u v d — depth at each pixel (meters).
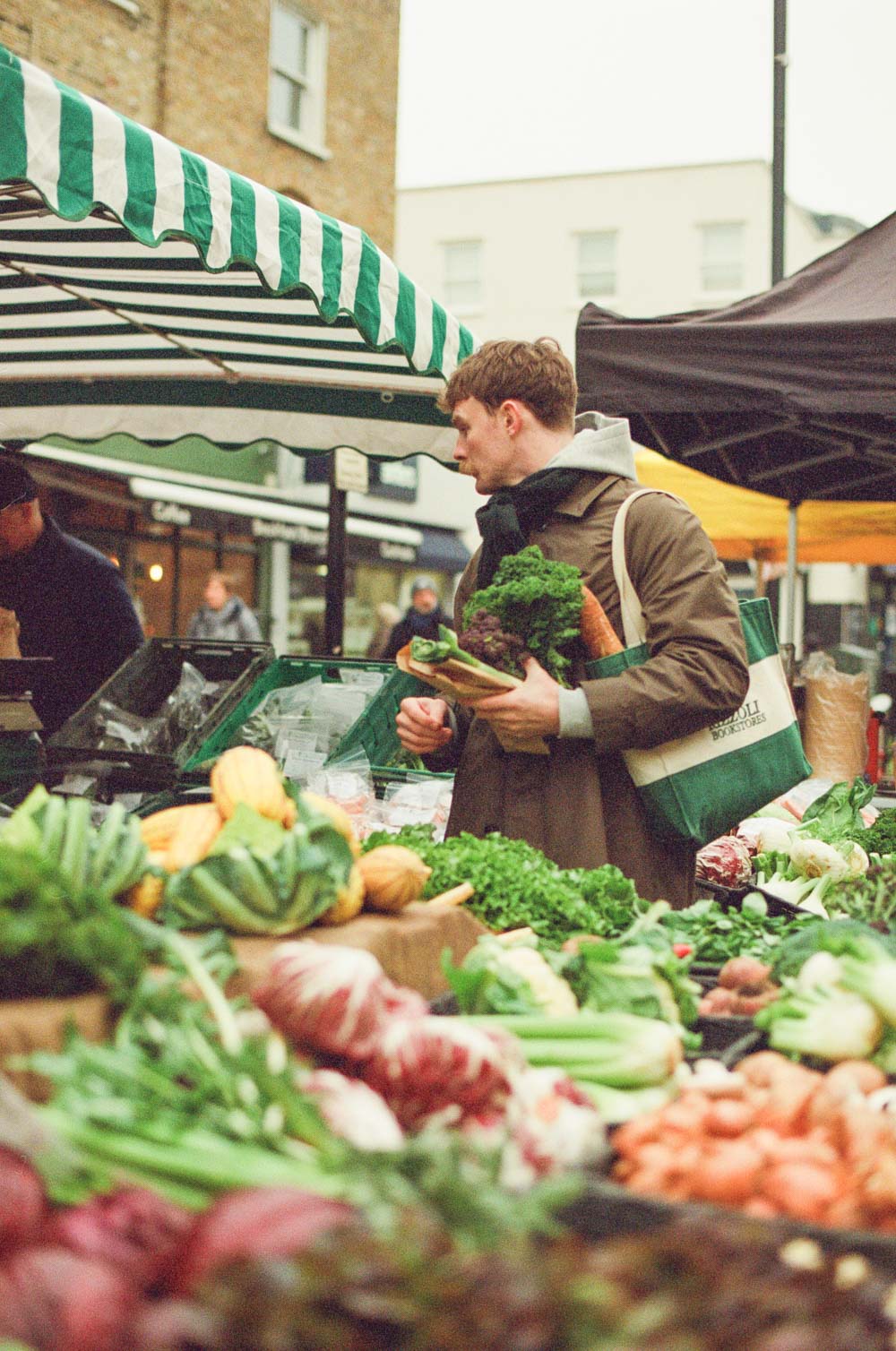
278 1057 1.45
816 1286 1.04
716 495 8.52
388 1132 1.42
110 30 11.63
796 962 2.15
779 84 8.43
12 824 1.84
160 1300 1.06
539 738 2.84
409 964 2.05
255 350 5.25
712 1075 1.75
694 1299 0.99
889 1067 1.92
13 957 1.50
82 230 4.05
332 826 2.07
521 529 3.00
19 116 2.52
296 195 14.60
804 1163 1.49
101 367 5.79
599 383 4.59
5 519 5.00
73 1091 1.35
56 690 5.25
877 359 4.25
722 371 4.41
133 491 13.65
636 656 2.89
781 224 8.48
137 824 1.96
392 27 15.98
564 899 2.46
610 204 29.95
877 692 10.41
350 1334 0.92
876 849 4.45
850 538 8.55
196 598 16.39
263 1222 1.07
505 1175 1.33
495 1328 0.93
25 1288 1.03
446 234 30.83
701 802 2.90
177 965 1.62
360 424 5.75
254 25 13.49
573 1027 1.81
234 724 4.41
